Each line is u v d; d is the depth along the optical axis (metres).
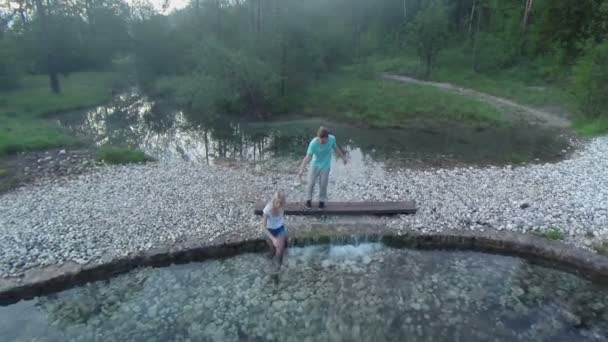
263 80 26.09
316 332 6.31
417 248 9.01
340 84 31.84
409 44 37.69
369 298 7.18
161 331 6.32
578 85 20.25
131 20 39.41
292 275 7.93
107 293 7.34
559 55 29.78
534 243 8.55
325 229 9.23
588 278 7.84
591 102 19.45
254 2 36.31
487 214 9.88
